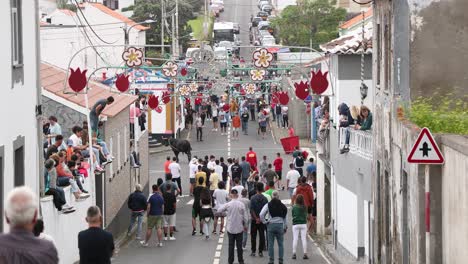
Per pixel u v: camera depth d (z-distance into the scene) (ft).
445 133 73.51
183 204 180.04
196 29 439.63
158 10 368.48
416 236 75.25
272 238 107.86
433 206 71.20
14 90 86.84
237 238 109.29
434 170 71.15
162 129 267.80
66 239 102.06
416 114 81.97
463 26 84.94
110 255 63.98
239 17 556.51
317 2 341.41
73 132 126.62
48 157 108.17
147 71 238.68
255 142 268.82
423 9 85.10
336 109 138.92
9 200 37.58
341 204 124.67
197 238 137.18
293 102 280.51
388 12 95.91
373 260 105.60
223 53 286.66
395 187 90.07
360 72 140.26
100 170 125.08
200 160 188.75
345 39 144.77
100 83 184.65
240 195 124.16
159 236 129.59
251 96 304.09
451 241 67.26
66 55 269.44
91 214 63.82
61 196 96.99
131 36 305.32
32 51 94.79
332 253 122.11
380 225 101.76
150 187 211.20
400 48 89.04
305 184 138.51
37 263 37.19
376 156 102.94
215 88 317.63
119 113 153.89
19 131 88.63
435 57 85.10
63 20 286.05
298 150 187.21
